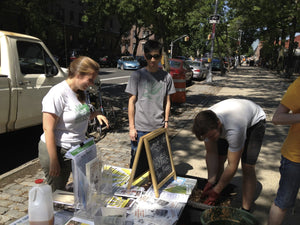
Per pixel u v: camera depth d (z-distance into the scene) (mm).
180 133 5875
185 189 2352
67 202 2014
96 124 5887
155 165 2279
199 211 2188
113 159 4355
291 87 2031
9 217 2752
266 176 3867
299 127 2051
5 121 4043
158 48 2768
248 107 2484
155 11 7707
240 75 26094
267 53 38562
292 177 2098
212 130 2107
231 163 2346
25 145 5078
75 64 2066
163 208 2025
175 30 9227
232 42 43312
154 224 1832
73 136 2244
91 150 2084
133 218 1890
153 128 2914
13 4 13039
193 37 46719
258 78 22719
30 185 3449
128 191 2232
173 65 13430
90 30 34188
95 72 2082
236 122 2277
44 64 4762
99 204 1944
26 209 2910
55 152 2094
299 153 2039
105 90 11898
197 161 4359
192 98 10961
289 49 22719
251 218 1979
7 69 4051
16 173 3787
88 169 1890
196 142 5281
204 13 25516
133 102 2934
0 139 5355
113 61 31297
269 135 5805
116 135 5680
